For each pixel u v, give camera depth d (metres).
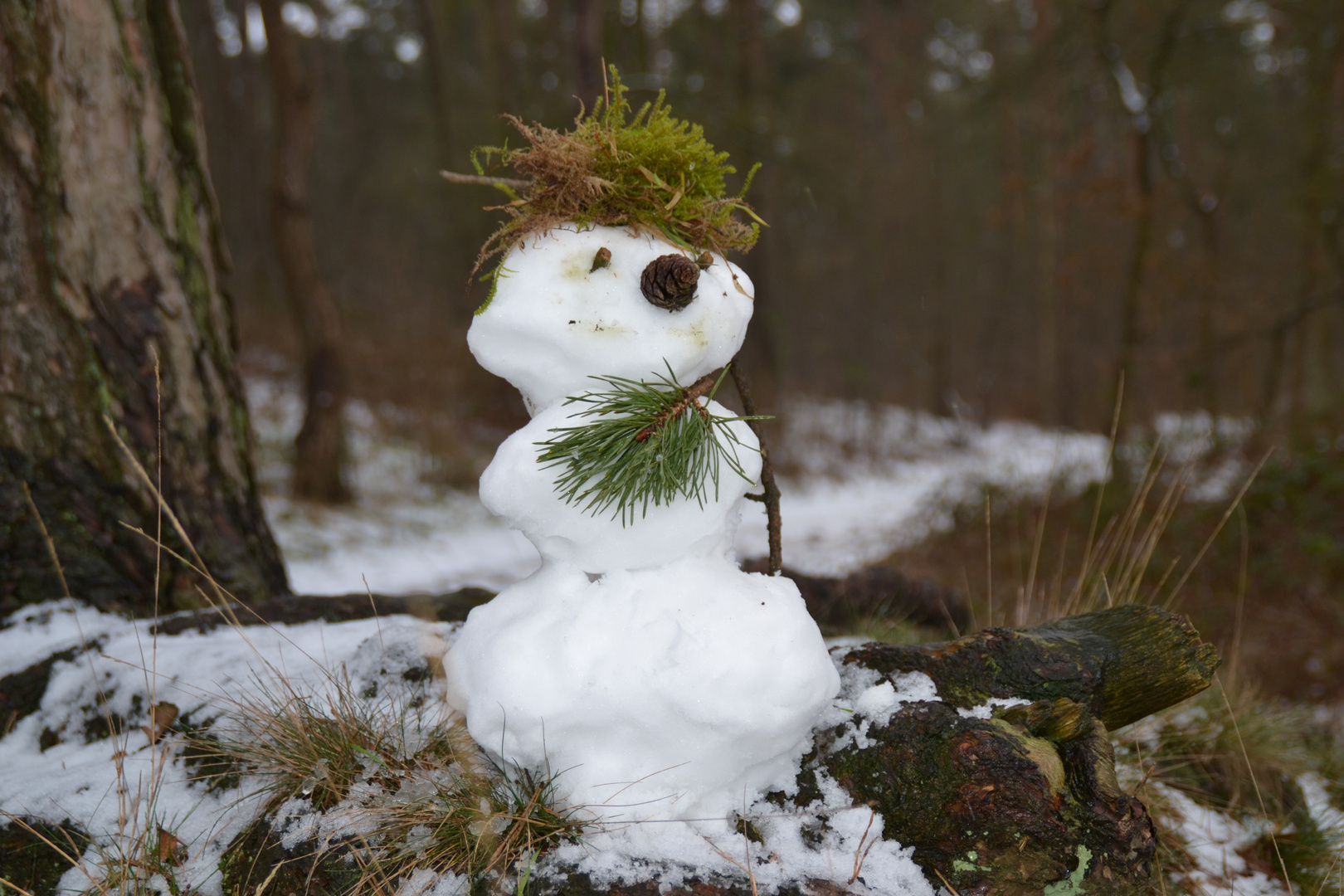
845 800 1.50
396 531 8.02
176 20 2.71
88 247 2.49
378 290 16.45
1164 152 9.27
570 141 1.42
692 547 1.46
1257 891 1.98
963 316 24.61
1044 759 1.43
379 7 21.55
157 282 2.62
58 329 2.45
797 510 11.81
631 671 1.33
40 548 2.42
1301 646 4.68
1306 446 6.50
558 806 1.44
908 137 20.14
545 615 1.41
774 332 15.40
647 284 1.36
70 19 2.44
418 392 11.46
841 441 16.09
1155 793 2.16
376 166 21.03
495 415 11.51
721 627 1.37
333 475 8.37
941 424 19.88
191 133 2.76
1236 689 2.97
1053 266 18.31
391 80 23.92
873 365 22.67
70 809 1.74
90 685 2.09
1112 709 1.68
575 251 1.41
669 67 16.31
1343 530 5.66
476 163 1.46
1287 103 14.37
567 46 14.88
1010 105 10.21
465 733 1.56
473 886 1.37
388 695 1.82
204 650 2.18
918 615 3.32
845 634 2.86
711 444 1.41
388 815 1.50
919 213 20.20
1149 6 8.58
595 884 1.33
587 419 1.38
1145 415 9.12
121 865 1.56
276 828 1.54
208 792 1.76
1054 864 1.37
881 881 1.38
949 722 1.50
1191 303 10.49
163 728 1.93
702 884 1.34
